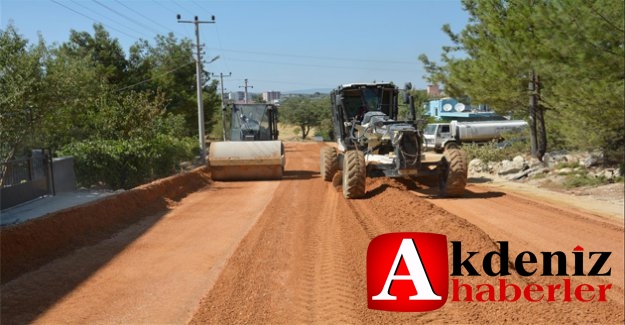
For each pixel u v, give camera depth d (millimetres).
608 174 15375
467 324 5129
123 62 32531
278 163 17828
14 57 13352
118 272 7211
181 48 42031
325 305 5730
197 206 12703
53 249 8312
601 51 10820
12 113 13258
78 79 15141
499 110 20438
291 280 6605
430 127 33062
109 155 16969
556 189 14914
